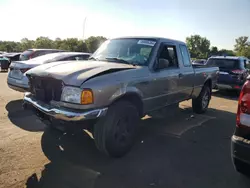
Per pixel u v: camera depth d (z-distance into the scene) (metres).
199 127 5.20
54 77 3.18
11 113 5.60
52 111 3.12
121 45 4.57
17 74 6.39
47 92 3.39
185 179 3.04
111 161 3.45
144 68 3.95
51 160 3.40
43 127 4.72
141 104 3.92
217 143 4.28
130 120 3.63
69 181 2.90
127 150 3.67
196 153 3.82
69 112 3.00
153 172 3.18
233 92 10.62
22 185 2.77
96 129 3.30
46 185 2.79
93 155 3.61
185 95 5.45
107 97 3.19
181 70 5.01
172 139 4.41
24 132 4.42
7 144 3.86
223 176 3.13
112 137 3.34
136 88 3.68
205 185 2.92
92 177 3.01
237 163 2.60
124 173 3.13
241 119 2.56
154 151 3.85
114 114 3.34
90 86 3.04
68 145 3.93
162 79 4.30
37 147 3.80
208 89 6.55
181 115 6.16
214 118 6.00
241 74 9.37
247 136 2.52
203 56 81.00
